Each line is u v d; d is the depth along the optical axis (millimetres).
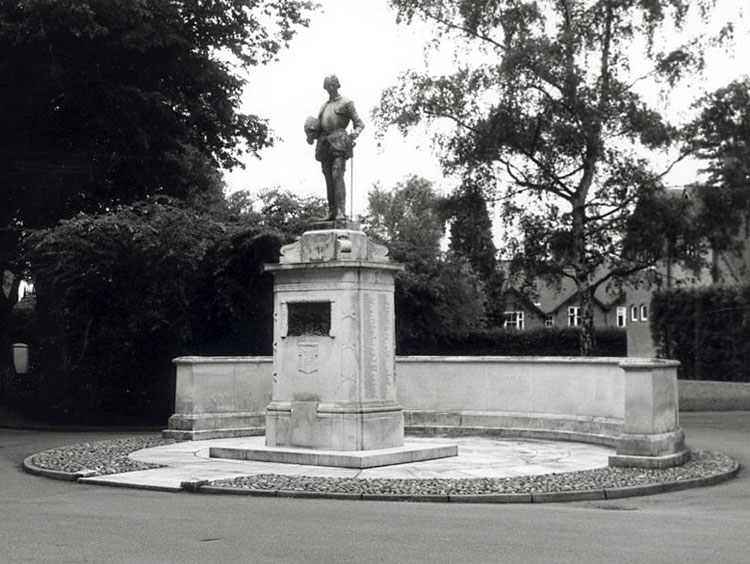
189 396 21250
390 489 13227
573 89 38250
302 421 16688
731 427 26922
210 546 9430
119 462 16688
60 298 29125
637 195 39000
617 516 11438
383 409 16766
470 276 44031
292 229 29844
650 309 49469
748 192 38750
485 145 39500
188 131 34688
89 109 32781
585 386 20656
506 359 22203
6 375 32438
